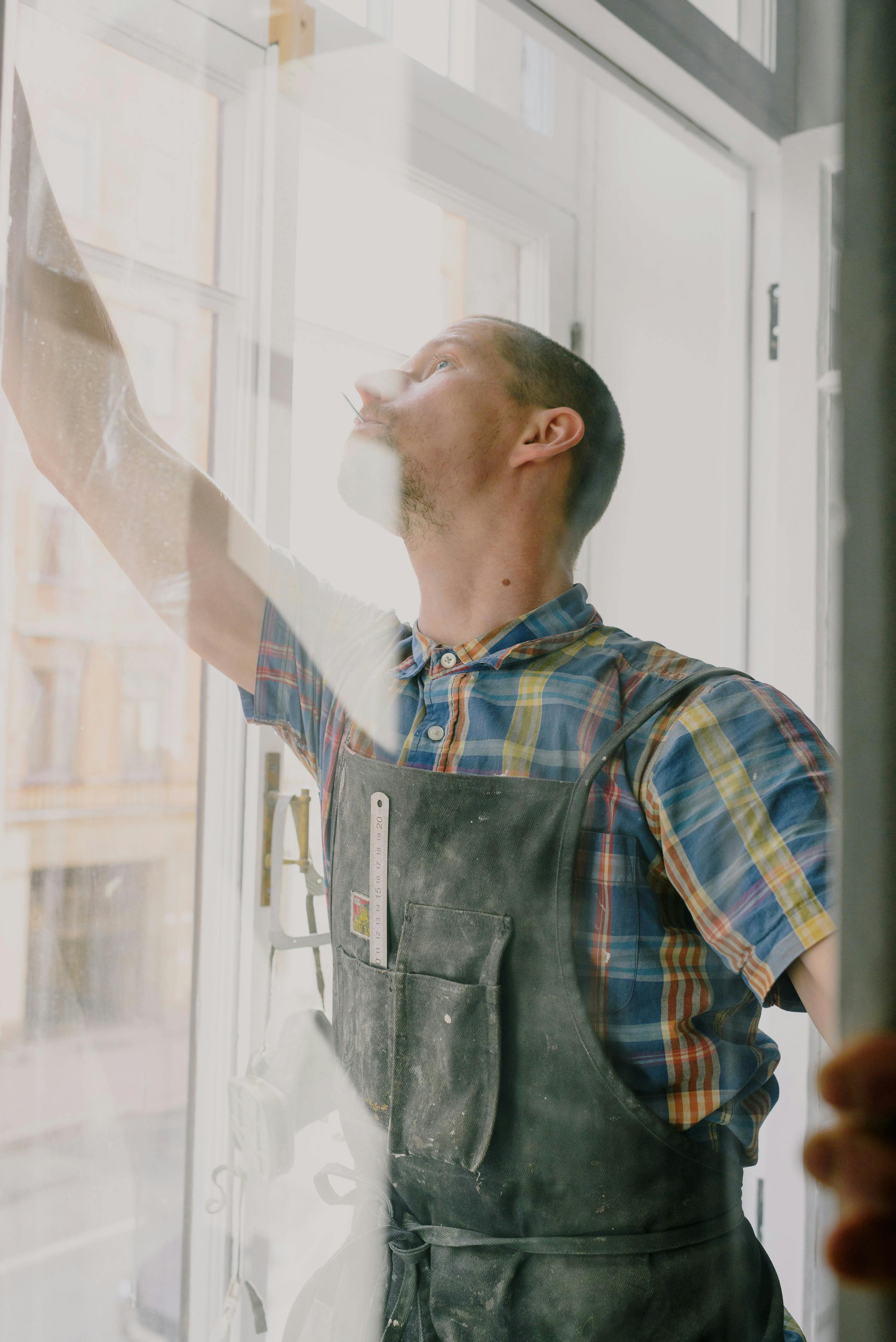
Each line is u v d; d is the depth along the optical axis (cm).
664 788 69
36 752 63
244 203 74
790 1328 77
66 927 64
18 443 63
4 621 62
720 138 147
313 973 82
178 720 71
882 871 24
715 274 160
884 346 24
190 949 71
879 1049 24
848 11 25
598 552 173
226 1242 68
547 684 76
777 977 61
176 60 70
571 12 124
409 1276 68
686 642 162
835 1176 24
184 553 72
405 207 107
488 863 70
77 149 65
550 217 166
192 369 72
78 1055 64
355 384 87
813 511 142
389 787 74
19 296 63
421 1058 69
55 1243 63
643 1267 66
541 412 83
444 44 151
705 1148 69
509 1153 67
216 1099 70
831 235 142
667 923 71
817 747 67
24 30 62
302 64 76
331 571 91
